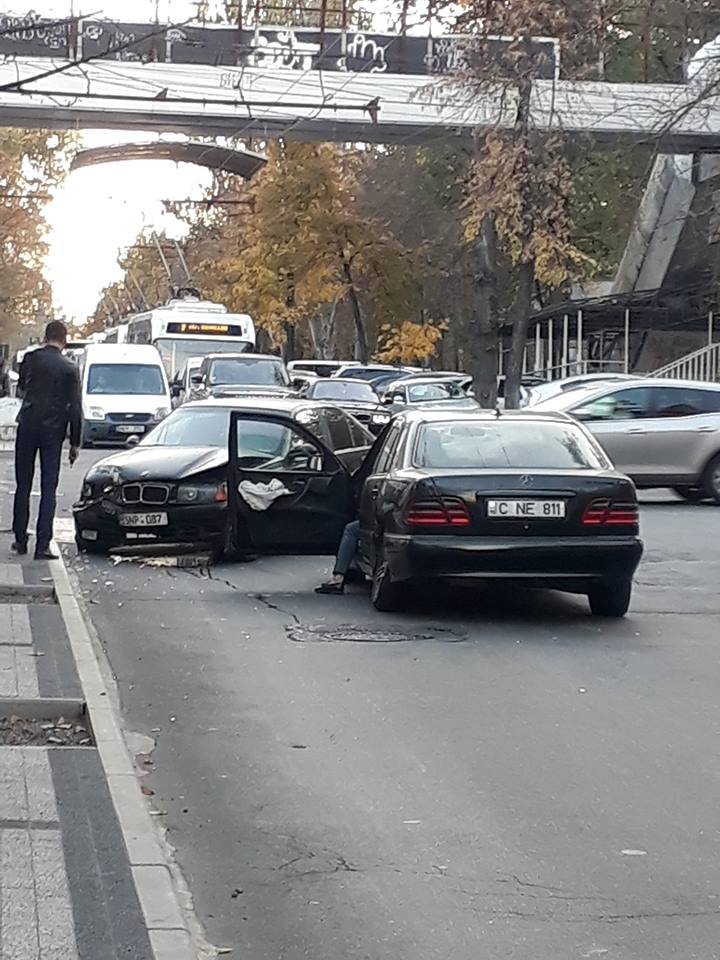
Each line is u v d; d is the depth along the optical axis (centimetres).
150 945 488
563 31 2066
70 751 732
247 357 3572
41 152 3441
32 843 588
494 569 1104
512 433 1196
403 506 1118
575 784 714
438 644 1063
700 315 4334
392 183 4922
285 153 4784
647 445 2217
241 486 1353
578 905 555
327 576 1401
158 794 697
